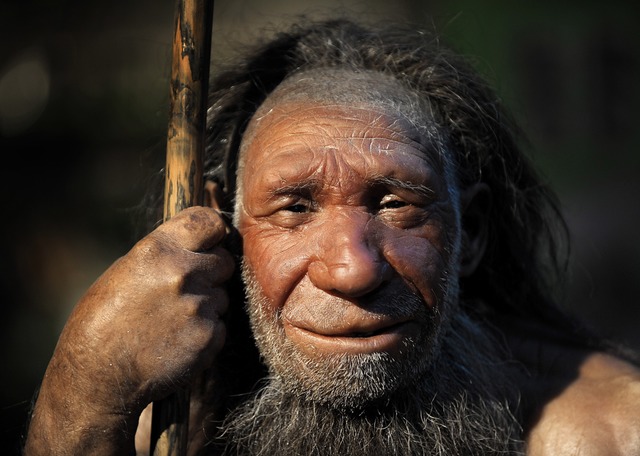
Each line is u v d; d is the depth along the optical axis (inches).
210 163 78.2
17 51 203.6
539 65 243.6
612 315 225.6
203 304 63.4
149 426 76.1
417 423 69.6
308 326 63.6
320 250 63.7
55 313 194.7
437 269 66.8
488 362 77.4
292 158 65.4
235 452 72.7
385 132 66.9
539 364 79.9
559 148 243.9
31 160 201.3
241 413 72.1
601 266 233.0
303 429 68.6
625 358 83.4
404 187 65.4
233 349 73.0
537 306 87.4
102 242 198.7
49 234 199.0
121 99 201.9
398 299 64.2
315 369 63.7
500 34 238.5
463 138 77.5
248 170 70.0
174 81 63.0
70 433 63.7
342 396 63.8
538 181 88.0
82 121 201.2
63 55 203.3
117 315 62.6
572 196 239.3
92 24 206.2
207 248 64.4
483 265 84.2
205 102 63.4
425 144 68.9
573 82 245.8
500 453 71.7
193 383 70.4
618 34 248.4
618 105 247.4
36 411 66.7
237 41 91.8
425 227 66.9
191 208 64.1
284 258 65.0
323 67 75.3
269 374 70.6
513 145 83.9
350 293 61.4
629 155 246.5
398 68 76.3
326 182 64.7
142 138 199.0
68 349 63.9
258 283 67.2
